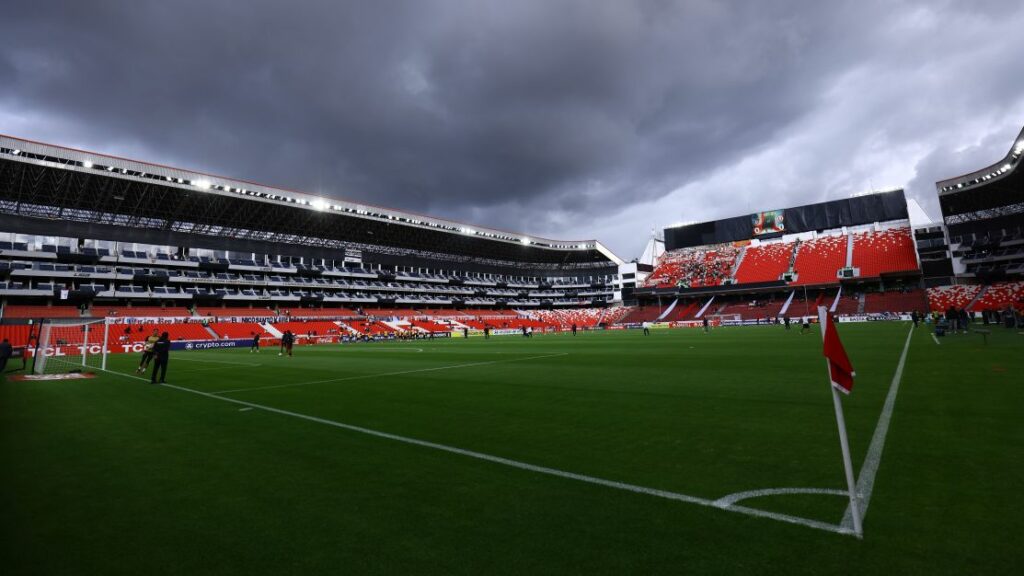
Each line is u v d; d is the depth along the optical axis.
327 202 57.78
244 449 5.81
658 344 26.70
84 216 49.69
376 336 55.16
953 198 51.81
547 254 93.75
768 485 4.00
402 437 6.29
